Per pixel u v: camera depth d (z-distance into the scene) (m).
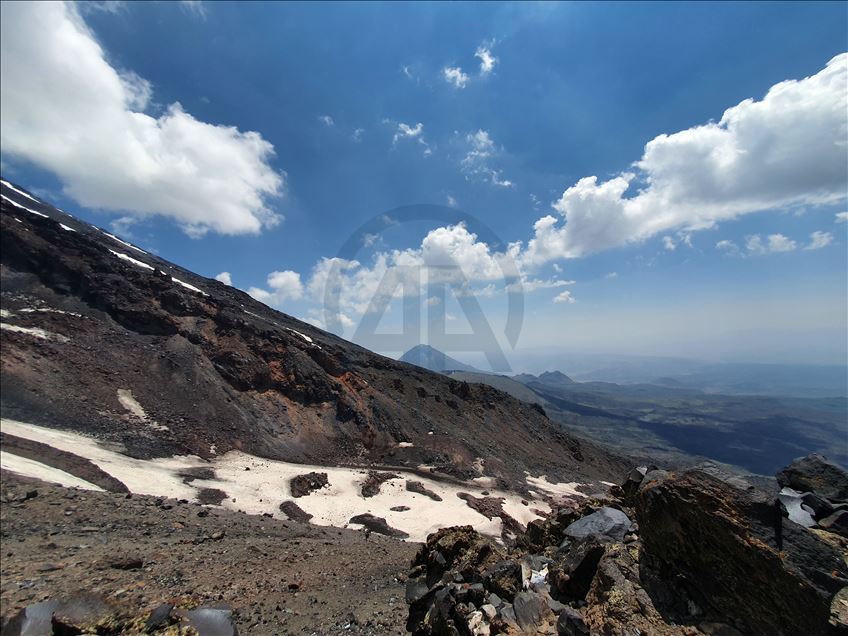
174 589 14.04
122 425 51.53
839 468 11.54
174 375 67.12
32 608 8.88
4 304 62.91
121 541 20.03
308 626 12.82
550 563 11.27
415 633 11.80
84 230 114.62
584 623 7.74
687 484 8.32
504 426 112.25
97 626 8.59
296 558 21.34
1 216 77.00
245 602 14.02
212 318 87.19
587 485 88.44
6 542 17.30
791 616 6.62
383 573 19.30
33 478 27.27
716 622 7.11
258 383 77.50
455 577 12.64
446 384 121.06
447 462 76.62
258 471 54.09
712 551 7.67
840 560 7.05
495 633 8.65
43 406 46.84
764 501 7.61
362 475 62.62
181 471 46.84
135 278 84.69
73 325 64.81
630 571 8.57
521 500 66.94
